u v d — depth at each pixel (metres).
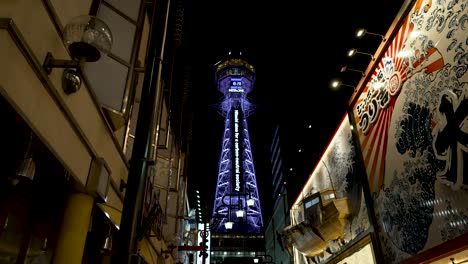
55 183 5.59
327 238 16.45
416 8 10.29
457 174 7.92
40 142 4.32
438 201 8.68
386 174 11.66
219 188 92.81
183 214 22.66
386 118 11.91
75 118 5.46
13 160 4.23
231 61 123.38
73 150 5.33
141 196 3.80
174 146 20.34
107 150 7.36
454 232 8.04
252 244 62.47
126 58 8.62
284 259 42.62
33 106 4.02
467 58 7.87
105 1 8.48
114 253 3.44
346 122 16.31
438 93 8.86
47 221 5.55
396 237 10.95
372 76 13.35
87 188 5.87
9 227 4.73
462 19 8.20
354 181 15.00
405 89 10.65
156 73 4.78
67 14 5.49
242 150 99.19
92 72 7.24
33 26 4.16
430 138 9.12
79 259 5.43
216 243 61.81
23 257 5.01
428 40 9.52
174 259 20.98
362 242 13.27
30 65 3.95
